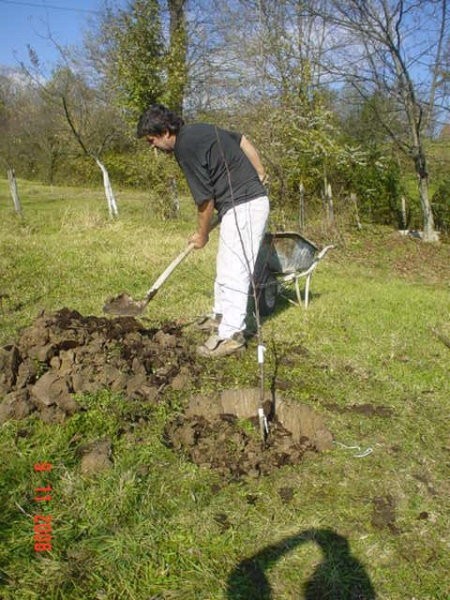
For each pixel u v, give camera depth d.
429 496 2.92
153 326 5.17
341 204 16.61
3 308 5.39
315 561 2.43
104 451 2.98
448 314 6.48
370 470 3.10
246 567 2.38
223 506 2.73
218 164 4.14
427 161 17.02
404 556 2.50
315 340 5.14
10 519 2.50
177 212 14.39
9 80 25.47
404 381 4.37
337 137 16.81
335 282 8.23
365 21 14.84
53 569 2.25
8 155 26.80
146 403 3.59
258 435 3.36
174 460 3.05
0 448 2.98
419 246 14.23
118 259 7.68
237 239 4.27
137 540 2.44
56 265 7.15
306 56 14.51
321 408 3.79
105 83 15.07
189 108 14.92
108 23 13.84
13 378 3.55
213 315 5.06
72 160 24.80
